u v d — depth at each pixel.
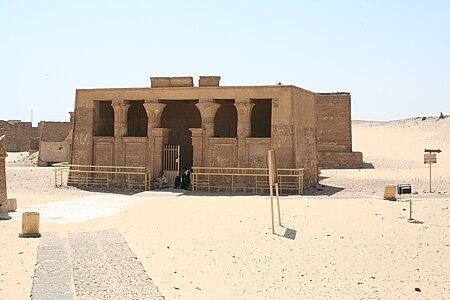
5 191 17.12
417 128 85.12
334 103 43.72
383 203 19.47
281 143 24.52
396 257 10.83
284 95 24.56
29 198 21.98
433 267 9.99
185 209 18.14
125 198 22.19
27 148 64.88
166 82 27.00
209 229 14.11
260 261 10.47
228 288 8.55
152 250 11.38
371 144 76.88
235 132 29.25
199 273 9.49
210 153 25.62
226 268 9.88
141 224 15.02
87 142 27.78
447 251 11.36
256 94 25.00
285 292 8.34
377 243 12.23
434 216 16.20
